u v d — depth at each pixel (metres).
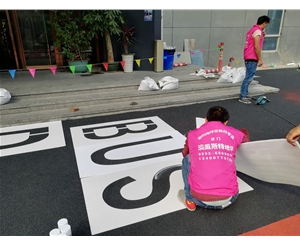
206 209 2.19
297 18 9.87
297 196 2.37
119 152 3.19
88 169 2.82
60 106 4.48
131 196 2.37
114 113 4.53
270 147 2.08
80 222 2.06
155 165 2.89
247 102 5.08
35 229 2.00
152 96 5.08
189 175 2.11
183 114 4.51
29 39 7.00
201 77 5.96
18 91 4.68
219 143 1.98
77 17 6.31
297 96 5.59
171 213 2.15
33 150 3.24
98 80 5.66
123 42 6.62
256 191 2.43
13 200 2.33
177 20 7.87
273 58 10.17
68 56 6.46
